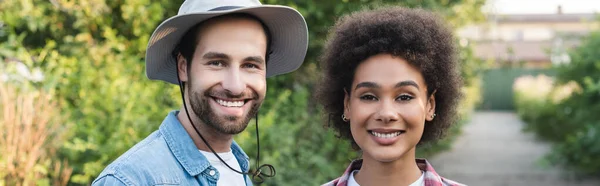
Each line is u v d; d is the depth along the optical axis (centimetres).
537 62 3067
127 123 452
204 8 230
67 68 518
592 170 937
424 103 249
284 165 499
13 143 428
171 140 238
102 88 476
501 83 2684
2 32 574
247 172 255
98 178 227
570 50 1023
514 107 2564
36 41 604
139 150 232
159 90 501
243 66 230
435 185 256
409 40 243
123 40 584
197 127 241
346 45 253
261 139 485
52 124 455
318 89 284
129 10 578
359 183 261
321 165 532
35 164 442
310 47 629
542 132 1426
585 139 937
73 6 580
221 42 227
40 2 589
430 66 246
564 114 1108
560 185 867
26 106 433
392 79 241
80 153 466
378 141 244
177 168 234
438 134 270
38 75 506
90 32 596
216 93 228
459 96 271
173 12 615
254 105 234
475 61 909
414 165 257
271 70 270
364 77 244
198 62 229
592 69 992
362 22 253
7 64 504
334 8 613
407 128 244
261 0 583
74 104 513
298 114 571
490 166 1035
